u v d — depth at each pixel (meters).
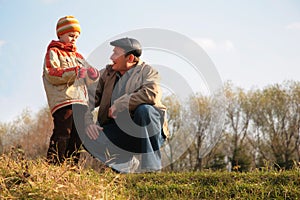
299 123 26.53
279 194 5.45
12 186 4.80
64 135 5.81
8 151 5.66
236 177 5.94
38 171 5.08
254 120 26.64
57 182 4.84
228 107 25.89
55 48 6.06
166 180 5.98
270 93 26.78
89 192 4.74
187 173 6.23
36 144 16.41
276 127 26.72
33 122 19.56
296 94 26.61
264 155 26.52
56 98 5.82
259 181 5.79
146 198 5.48
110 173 5.74
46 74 5.84
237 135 25.91
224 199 5.48
